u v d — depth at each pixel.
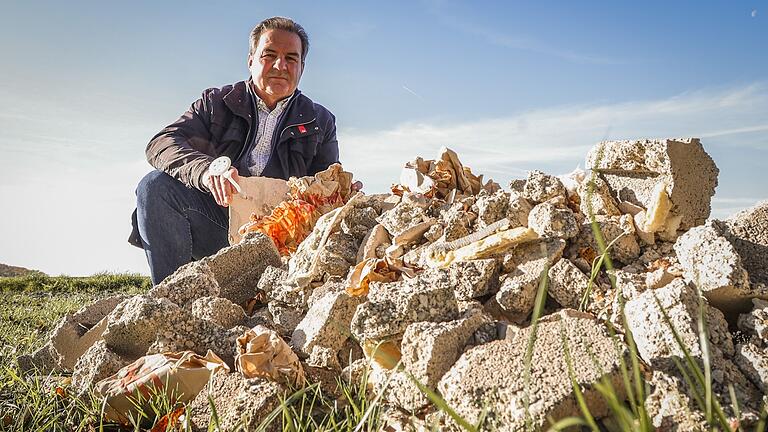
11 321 8.22
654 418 2.19
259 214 5.35
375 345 2.84
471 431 1.67
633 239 3.18
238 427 2.57
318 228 4.10
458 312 2.86
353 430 2.44
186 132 6.40
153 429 2.77
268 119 6.63
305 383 2.90
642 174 3.41
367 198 4.40
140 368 3.07
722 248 2.66
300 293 3.74
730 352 2.44
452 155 4.46
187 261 6.25
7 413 3.02
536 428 2.13
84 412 3.05
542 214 3.19
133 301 3.37
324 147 6.96
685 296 2.48
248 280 4.29
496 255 3.26
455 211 3.69
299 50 6.56
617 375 2.25
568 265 3.00
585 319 2.55
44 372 3.92
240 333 3.27
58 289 15.03
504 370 2.38
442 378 2.51
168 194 6.09
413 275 3.29
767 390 2.27
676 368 2.34
